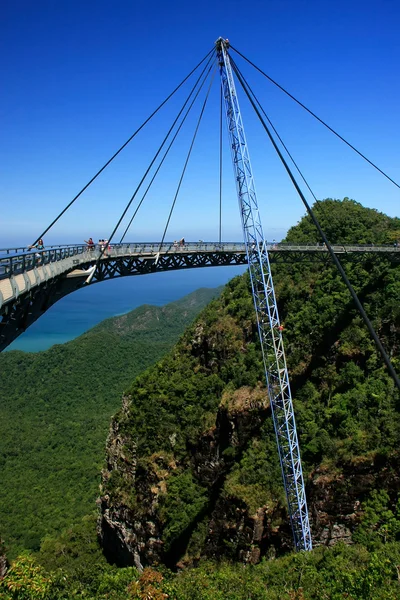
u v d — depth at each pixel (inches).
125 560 2559.1
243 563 1994.3
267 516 1990.7
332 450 1973.4
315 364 2369.6
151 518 2359.7
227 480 2185.0
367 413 2025.1
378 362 2192.4
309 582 1450.5
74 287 1679.4
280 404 2203.5
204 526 2218.3
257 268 2153.1
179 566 2148.1
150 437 2598.4
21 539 3294.8
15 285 949.8
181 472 2449.6
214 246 2452.0
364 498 1884.8
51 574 1132.5
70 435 5359.3
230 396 2396.7
